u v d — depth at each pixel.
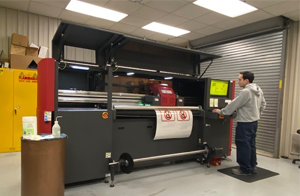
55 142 1.89
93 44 2.92
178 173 3.10
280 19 4.11
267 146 4.40
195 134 3.62
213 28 5.23
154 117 3.16
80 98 2.68
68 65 2.67
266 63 4.48
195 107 3.46
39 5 4.24
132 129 2.97
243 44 4.98
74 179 2.39
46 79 2.21
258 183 2.82
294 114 4.11
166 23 5.04
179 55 3.70
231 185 2.73
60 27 2.34
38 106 2.46
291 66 4.17
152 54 3.44
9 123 3.93
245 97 2.94
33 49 4.30
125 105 2.91
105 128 2.56
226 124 3.83
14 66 4.02
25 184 1.83
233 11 4.17
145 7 4.18
